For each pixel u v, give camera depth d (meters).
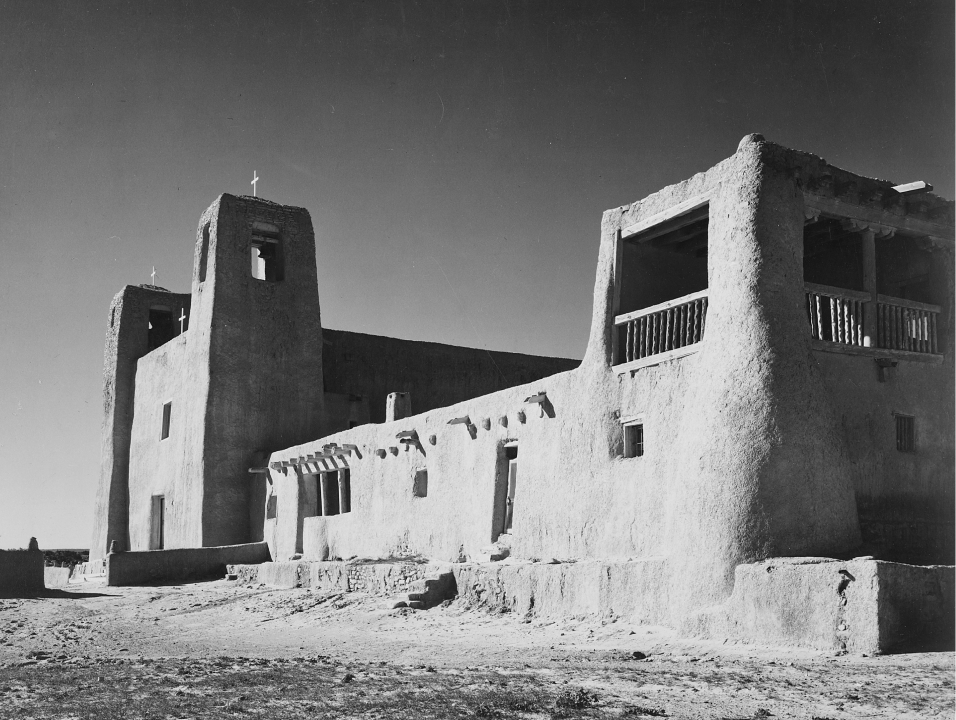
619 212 18.09
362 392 35.94
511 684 10.64
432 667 11.91
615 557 16.83
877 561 11.75
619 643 13.80
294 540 28.75
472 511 21.27
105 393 40.53
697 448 14.52
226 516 31.64
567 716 9.12
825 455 14.19
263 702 9.96
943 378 17.23
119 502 38.47
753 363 14.42
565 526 18.14
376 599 19.45
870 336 16.39
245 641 16.36
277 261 34.66
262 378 32.88
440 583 18.44
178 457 33.84
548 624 15.67
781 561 13.17
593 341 18.09
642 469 16.61
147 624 19.53
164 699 10.19
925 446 16.81
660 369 16.55
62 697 10.41
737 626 13.07
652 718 9.05
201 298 33.53
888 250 18.47
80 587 27.11
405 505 23.81
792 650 12.21
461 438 21.94
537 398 19.17
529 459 19.52
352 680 11.06
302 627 17.92
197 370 33.06
